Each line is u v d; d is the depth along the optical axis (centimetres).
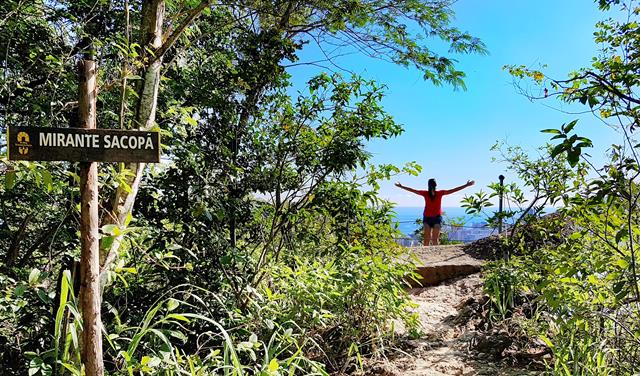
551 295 304
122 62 320
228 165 432
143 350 319
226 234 457
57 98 362
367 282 423
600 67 361
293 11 546
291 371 288
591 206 286
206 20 486
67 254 324
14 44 380
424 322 526
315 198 493
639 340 275
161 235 377
